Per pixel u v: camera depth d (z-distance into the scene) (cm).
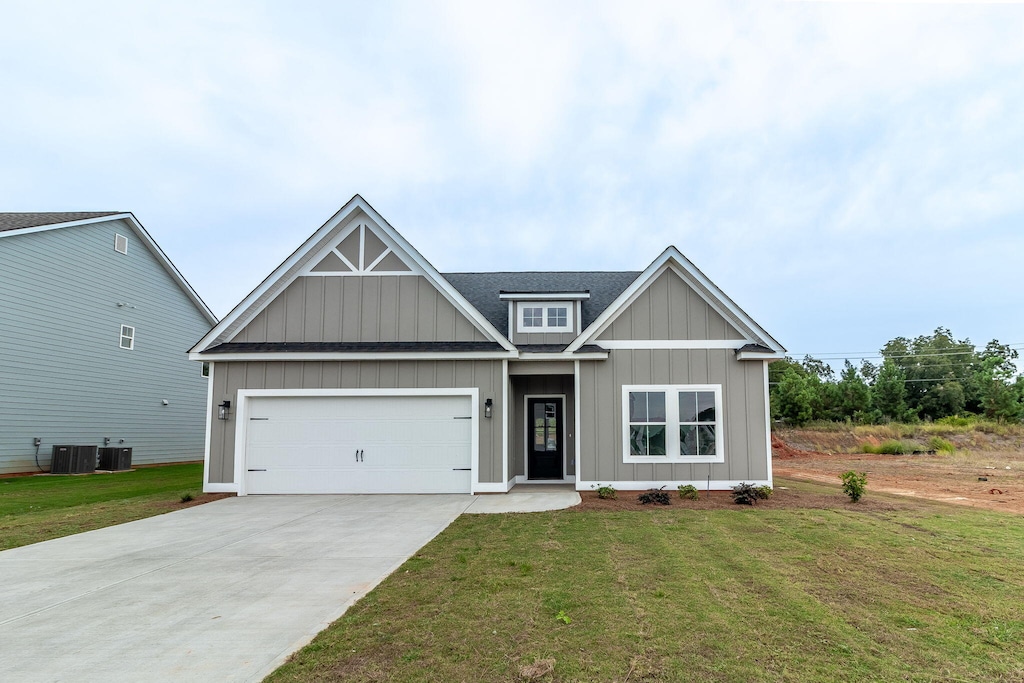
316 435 1302
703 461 1292
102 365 2070
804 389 4056
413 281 1355
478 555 704
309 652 418
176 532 888
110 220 2097
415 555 712
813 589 563
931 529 855
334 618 496
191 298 2528
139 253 2255
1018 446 3203
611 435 1309
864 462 2441
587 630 453
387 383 1302
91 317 2028
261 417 1310
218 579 627
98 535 875
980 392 4122
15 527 941
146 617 507
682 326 1330
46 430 1855
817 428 3822
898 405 4309
